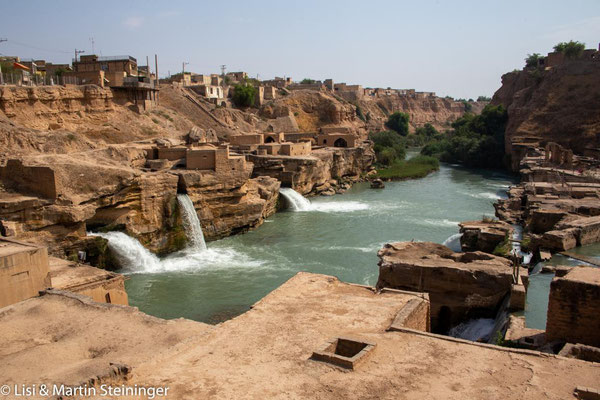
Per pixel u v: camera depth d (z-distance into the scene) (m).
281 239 45.34
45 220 32.28
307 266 37.44
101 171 36.09
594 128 84.75
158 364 13.07
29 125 50.50
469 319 24.00
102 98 60.62
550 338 16.53
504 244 33.25
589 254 31.59
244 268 37.34
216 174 44.94
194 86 98.81
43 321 17.48
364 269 36.44
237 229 47.16
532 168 64.25
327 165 72.44
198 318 28.58
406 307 16.62
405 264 25.12
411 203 61.47
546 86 95.88
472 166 98.50
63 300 19.16
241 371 12.51
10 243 21.67
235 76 136.62
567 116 88.38
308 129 111.50
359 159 83.25
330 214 55.72
